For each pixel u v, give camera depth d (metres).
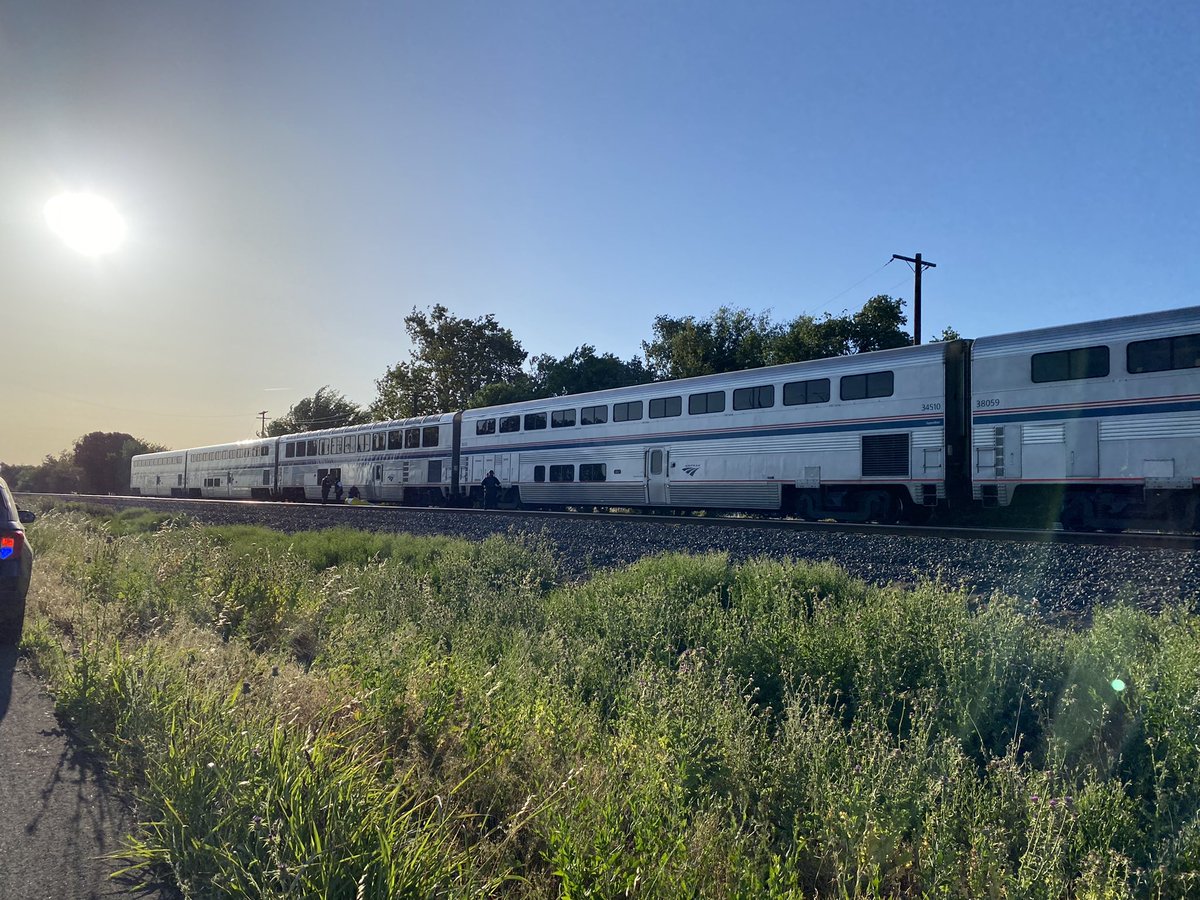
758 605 8.75
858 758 4.59
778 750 4.84
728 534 15.70
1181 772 4.46
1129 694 5.49
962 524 20.88
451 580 11.85
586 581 12.28
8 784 4.48
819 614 8.03
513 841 3.79
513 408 31.58
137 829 3.96
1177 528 15.50
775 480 21.16
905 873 3.78
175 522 25.30
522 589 10.62
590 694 6.54
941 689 6.08
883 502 19.47
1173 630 6.95
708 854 3.51
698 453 23.36
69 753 4.98
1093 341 15.62
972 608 9.29
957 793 4.12
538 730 4.87
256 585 9.17
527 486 30.31
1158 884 3.53
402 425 38.62
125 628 8.04
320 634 8.09
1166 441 14.58
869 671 6.21
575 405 28.28
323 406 96.06
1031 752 5.31
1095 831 3.92
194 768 4.00
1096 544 13.40
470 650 6.91
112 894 3.37
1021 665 6.28
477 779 4.40
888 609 7.57
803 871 3.81
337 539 17.58
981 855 3.55
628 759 4.48
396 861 3.21
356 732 4.86
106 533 18.00
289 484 48.22
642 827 3.58
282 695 5.29
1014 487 16.59
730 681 6.01
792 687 6.41
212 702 5.01
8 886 3.39
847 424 19.61
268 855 3.29
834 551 13.43
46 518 24.48
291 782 3.78
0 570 7.83
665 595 9.29
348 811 3.54
